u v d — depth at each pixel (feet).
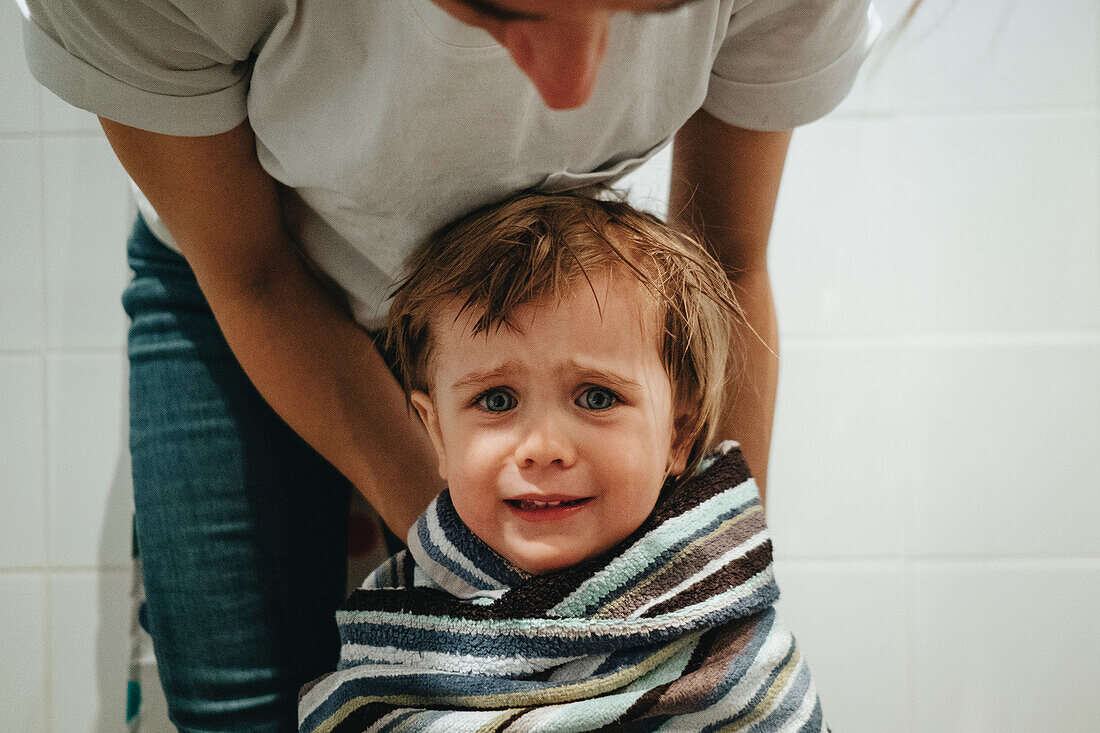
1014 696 3.51
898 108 3.69
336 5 1.74
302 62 1.84
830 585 3.60
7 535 3.73
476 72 1.73
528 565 1.99
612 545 2.04
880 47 3.66
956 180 3.67
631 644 1.95
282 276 2.42
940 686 3.54
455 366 2.06
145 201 2.68
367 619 2.15
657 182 2.91
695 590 1.98
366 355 2.60
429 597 2.09
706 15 1.83
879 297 3.66
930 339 3.64
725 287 2.36
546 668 1.97
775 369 2.64
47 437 3.76
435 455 2.67
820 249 3.68
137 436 2.82
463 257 2.08
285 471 2.81
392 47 1.72
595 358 1.98
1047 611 3.53
